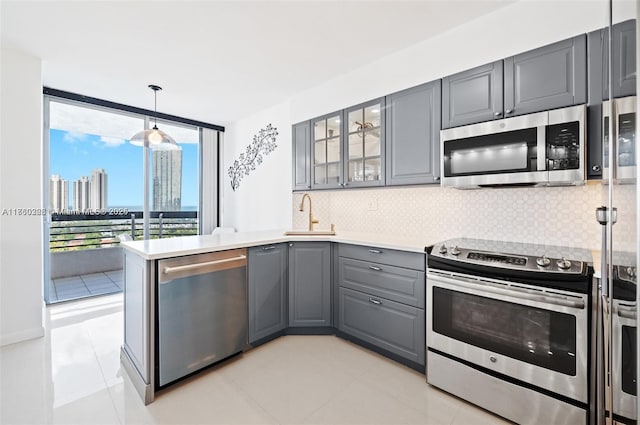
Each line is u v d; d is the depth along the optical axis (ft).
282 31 7.43
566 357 4.90
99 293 12.75
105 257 15.49
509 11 6.34
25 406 5.76
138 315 6.37
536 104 5.94
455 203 8.22
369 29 7.32
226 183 16.29
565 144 5.43
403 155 8.14
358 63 9.07
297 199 11.98
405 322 7.22
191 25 7.16
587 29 5.40
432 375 6.51
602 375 3.50
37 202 8.77
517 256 5.75
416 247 7.02
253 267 8.01
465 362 6.03
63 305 11.50
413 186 8.04
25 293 8.60
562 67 5.65
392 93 8.46
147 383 5.95
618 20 2.68
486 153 6.42
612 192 2.92
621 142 2.64
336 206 11.19
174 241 7.86
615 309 2.80
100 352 7.92
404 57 8.22
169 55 8.63
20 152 8.50
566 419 4.90
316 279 8.95
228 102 12.61
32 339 8.63
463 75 7.03
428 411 5.76
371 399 6.10
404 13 6.70
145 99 12.21
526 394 5.29
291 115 11.80
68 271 14.55
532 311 5.24
